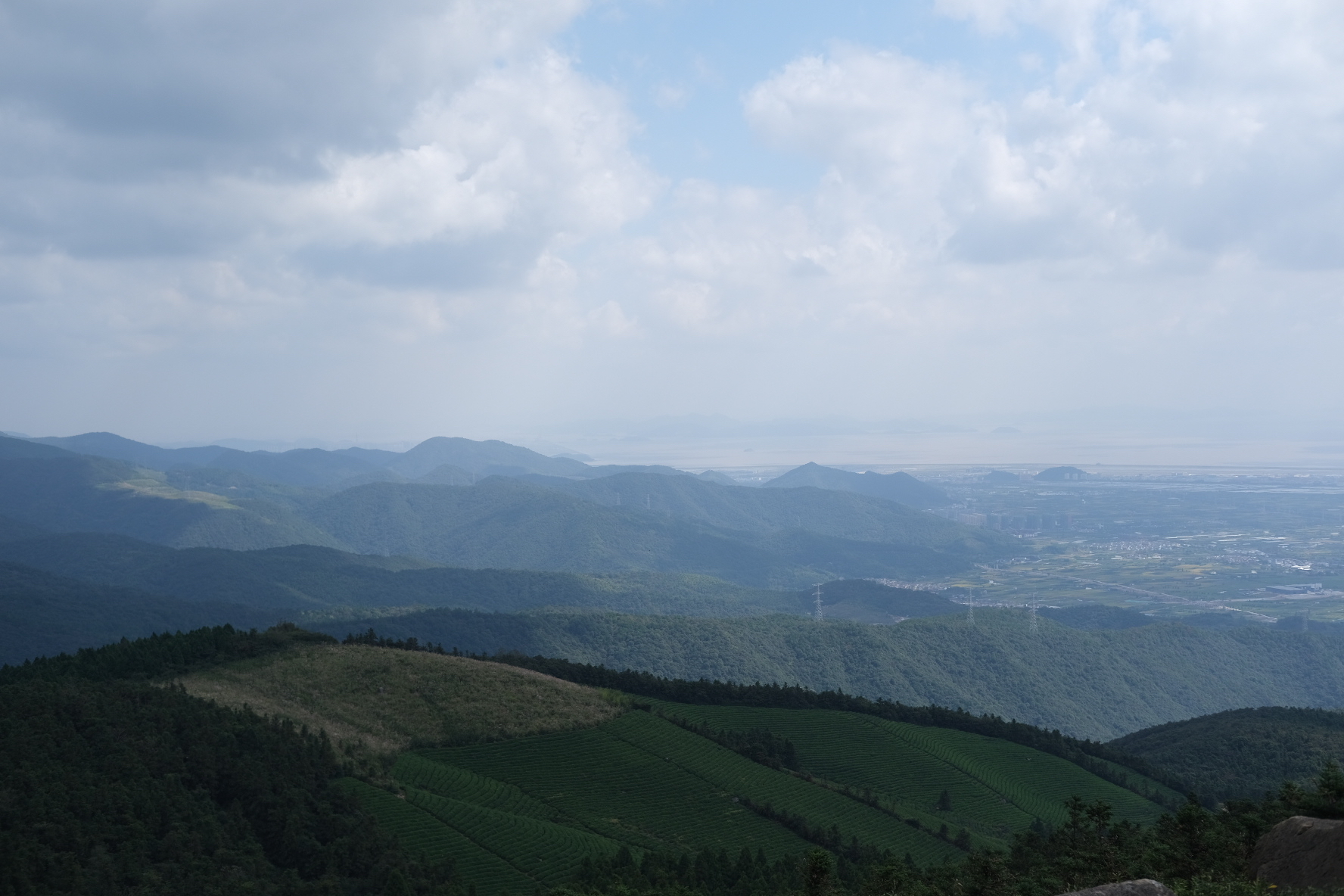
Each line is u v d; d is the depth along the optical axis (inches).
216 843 3764.8
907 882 2979.8
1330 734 7204.7
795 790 5551.2
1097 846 2898.6
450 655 6815.9
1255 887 1651.1
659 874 3784.5
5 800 3624.5
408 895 3624.5
